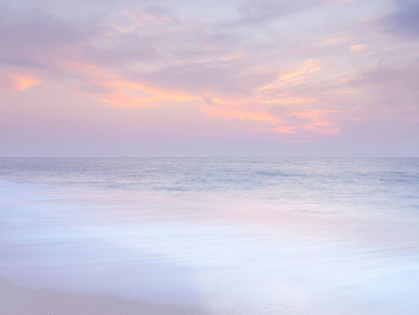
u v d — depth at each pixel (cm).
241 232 847
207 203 1546
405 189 2423
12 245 688
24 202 1472
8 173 4328
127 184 2709
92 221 997
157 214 1156
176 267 544
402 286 462
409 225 985
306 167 7244
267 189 2398
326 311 380
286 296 423
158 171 5072
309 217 1139
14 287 441
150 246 690
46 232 827
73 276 491
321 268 545
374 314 375
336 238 784
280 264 565
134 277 489
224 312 373
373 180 3303
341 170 5622
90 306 381
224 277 495
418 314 375
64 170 5341
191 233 826
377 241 751
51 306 378
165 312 370
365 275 509
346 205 1533
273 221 1034
